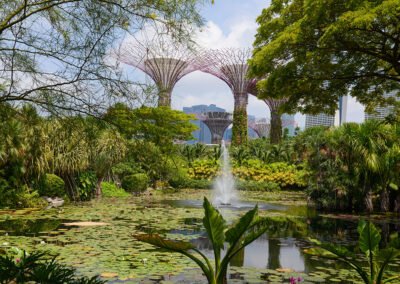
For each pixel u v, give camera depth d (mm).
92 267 5984
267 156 34719
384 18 8891
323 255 4523
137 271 5840
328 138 16719
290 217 13562
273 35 12133
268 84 11695
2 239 8008
